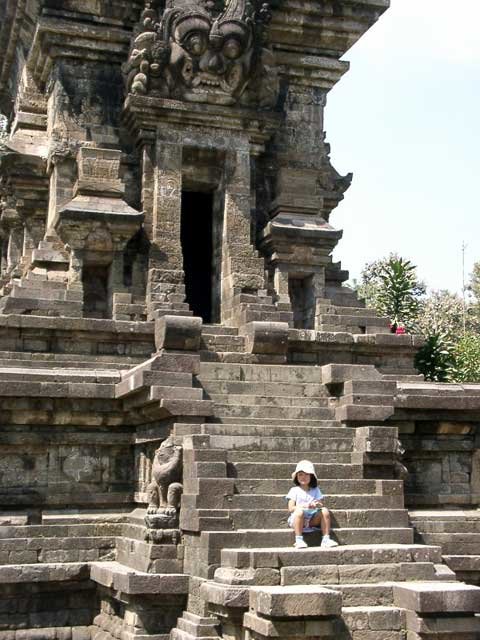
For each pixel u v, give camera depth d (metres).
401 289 32.47
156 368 15.27
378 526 14.43
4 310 19.11
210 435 14.92
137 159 21.77
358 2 23.22
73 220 19.95
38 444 16.41
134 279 21.05
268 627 11.63
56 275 20.39
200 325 17.23
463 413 17.78
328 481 14.95
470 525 16.58
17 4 24.02
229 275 21.50
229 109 21.81
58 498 16.39
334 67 23.67
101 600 15.60
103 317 20.80
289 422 16.38
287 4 22.81
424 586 12.66
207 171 22.17
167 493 14.43
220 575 12.84
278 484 14.62
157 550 14.03
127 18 22.05
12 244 27.30
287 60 23.39
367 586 12.77
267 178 23.03
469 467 18.02
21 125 23.48
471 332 54.88
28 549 15.62
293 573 12.75
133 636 13.71
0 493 16.12
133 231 20.41
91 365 18.77
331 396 17.31
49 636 15.32
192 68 21.52
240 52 21.59
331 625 11.87
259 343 18.77
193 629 13.01
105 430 16.77
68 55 21.61
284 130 23.28
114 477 16.81
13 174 22.75
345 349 20.89
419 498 17.50
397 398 17.19
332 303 22.67
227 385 17.05
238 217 21.88
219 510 13.77
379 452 15.48
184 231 26.38
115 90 21.95
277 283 21.95
